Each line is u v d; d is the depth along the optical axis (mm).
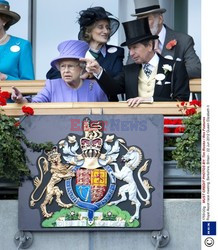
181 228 34906
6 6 39156
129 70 36844
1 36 39000
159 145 35062
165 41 39188
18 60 38844
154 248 34844
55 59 36438
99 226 34844
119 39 44156
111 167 35000
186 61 38906
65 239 34969
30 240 35031
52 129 35250
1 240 35094
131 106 35938
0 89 36281
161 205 34875
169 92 36594
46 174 35125
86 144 35125
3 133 35000
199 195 35562
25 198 35062
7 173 35031
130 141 35094
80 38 38438
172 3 45375
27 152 35219
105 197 34875
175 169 35375
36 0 45938
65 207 34938
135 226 34844
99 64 38094
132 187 34938
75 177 35000
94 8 38344
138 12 39406
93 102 36031
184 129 35438
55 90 36688
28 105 36062
